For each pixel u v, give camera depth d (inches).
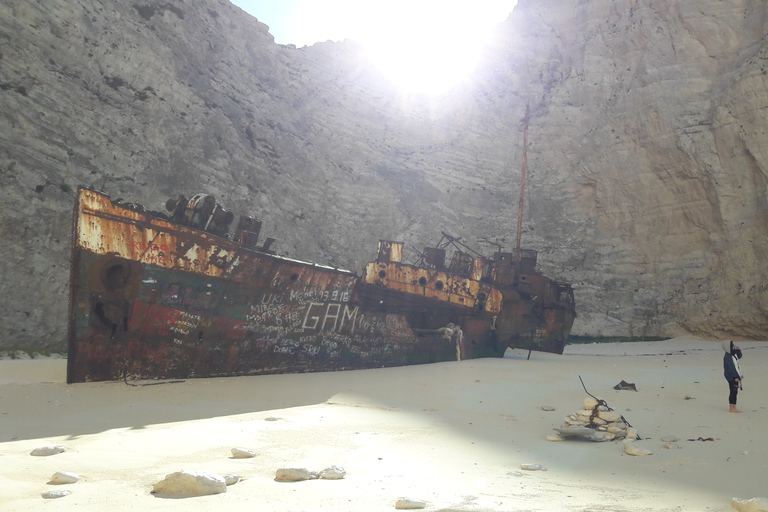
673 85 1400.1
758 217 1183.6
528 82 1747.0
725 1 1392.7
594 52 1624.0
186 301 532.4
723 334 1200.2
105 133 947.3
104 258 489.7
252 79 1387.8
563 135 1585.9
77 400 401.7
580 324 1346.0
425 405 421.7
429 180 1558.8
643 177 1393.9
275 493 182.5
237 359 567.5
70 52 952.9
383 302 719.7
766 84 1198.9
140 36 1099.3
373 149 1545.3
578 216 1487.5
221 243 553.9
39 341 745.6
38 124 851.4
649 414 370.3
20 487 186.5
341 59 1691.7
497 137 1679.4
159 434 294.7
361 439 295.1
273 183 1248.8
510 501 179.9
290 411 386.0
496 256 1026.7
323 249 1294.3
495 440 301.3
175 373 526.0
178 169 1045.2
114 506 164.1
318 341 639.1
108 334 492.1
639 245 1376.7
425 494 187.0
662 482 214.4
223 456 246.2
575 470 236.4
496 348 880.3
